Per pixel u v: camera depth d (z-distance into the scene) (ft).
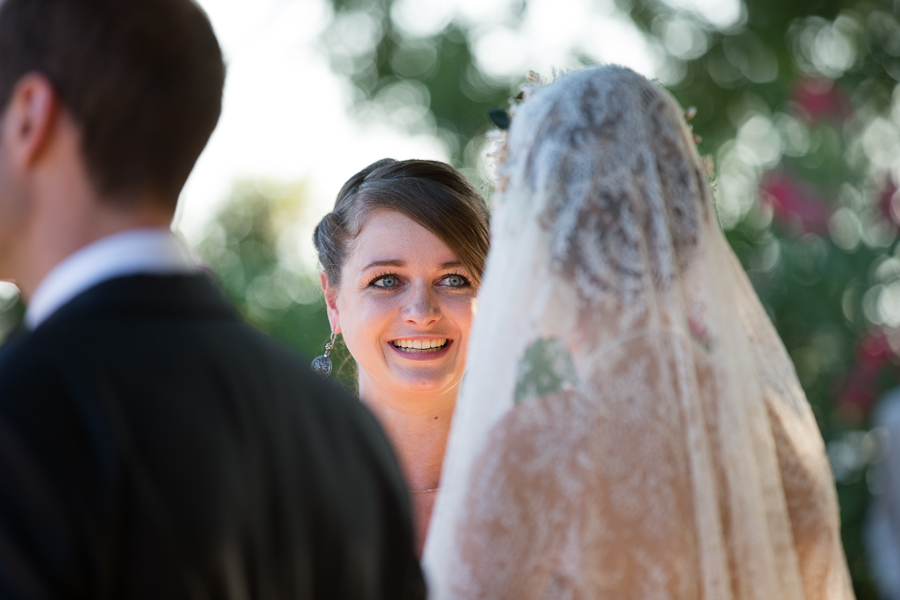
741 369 5.57
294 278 20.81
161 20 3.83
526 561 5.02
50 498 3.18
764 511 5.34
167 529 3.33
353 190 8.39
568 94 5.74
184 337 3.75
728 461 5.29
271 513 3.72
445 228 7.77
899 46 19.06
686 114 6.36
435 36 23.36
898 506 14.05
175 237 4.06
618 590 4.96
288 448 3.87
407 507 4.45
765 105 19.30
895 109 18.66
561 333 5.30
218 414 3.66
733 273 6.11
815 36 19.84
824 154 16.87
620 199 5.44
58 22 3.70
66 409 3.34
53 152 3.73
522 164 5.70
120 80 3.71
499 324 5.45
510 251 5.59
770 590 5.19
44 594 3.07
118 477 3.28
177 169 3.90
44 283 3.82
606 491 5.02
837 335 15.96
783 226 16.30
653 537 4.96
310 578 3.82
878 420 15.16
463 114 22.71
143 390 3.51
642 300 5.30
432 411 8.12
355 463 4.20
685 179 5.74
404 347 7.96
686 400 5.21
